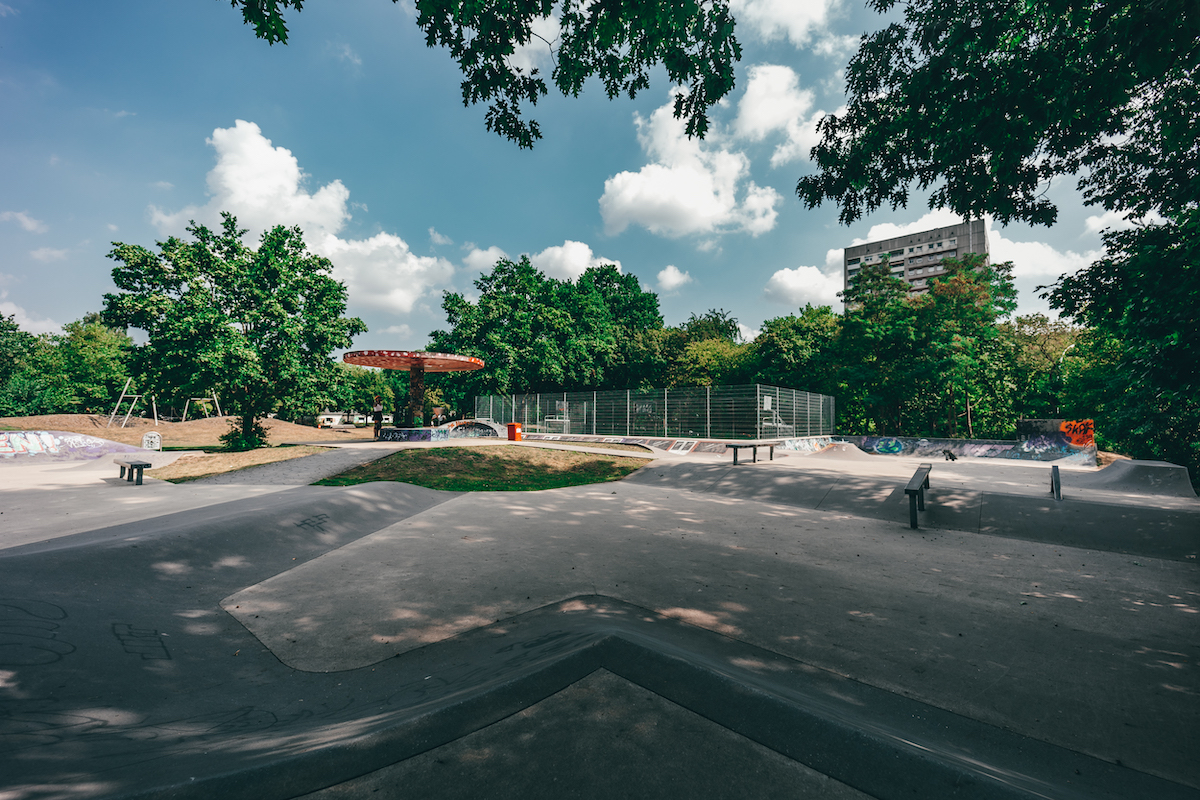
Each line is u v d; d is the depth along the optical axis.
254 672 3.29
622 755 1.81
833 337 29.48
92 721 2.43
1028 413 27.77
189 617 4.11
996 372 26.83
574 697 2.20
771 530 7.54
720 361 34.62
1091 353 20.56
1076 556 6.30
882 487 9.62
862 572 5.56
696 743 1.90
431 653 3.54
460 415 38.84
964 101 5.66
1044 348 30.36
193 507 8.56
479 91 6.37
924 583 5.21
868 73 6.94
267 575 5.28
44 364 36.69
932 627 4.10
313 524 6.86
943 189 6.88
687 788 1.64
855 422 30.64
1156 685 3.21
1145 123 6.70
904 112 6.69
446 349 33.47
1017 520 7.66
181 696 2.91
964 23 5.56
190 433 28.34
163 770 1.76
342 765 1.70
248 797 1.53
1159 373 7.27
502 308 32.53
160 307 16.88
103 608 3.81
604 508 9.06
